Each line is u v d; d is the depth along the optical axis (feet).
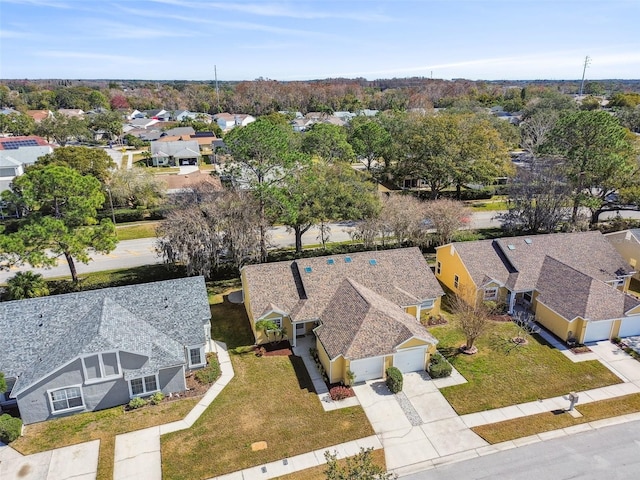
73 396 76.33
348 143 246.27
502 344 98.94
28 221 109.60
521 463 67.62
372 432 73.51
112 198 193.57
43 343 80.23
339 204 131.34
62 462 67.26
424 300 105.09
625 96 451.53
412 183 239.30
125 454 68.90
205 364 89.56
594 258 121.49
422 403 80.28
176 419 76.18
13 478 64.44
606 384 85.71
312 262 105.60
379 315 88.63
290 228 164.76
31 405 74.02
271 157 123.95
